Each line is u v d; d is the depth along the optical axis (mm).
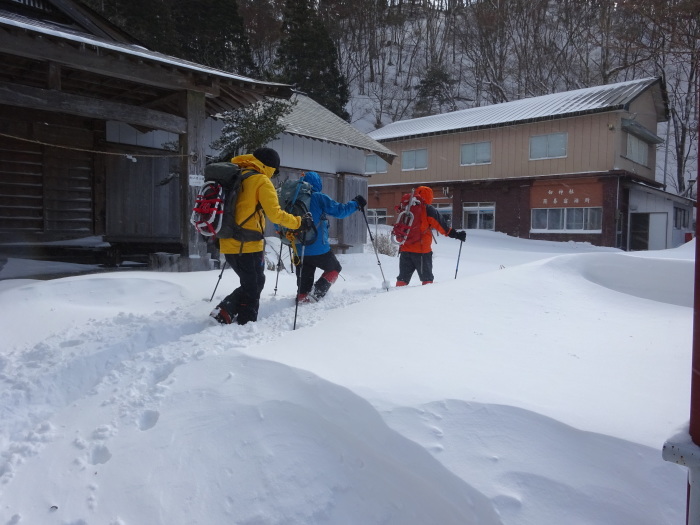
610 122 21391
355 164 15000
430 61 48938
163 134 11156
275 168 4586
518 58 40406
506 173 24188
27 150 9633
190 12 28250
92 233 10359
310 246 5273
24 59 7742
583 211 22188
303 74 32469
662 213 22266
